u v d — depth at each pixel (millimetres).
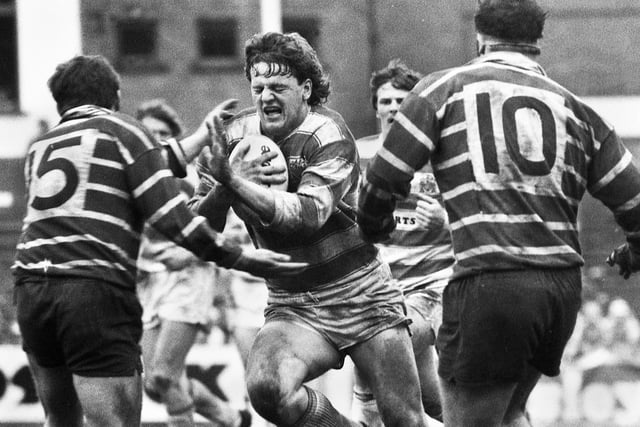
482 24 19438
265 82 20359
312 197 19859
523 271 18594
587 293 45562
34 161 20641
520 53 19375
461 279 18922
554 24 56719
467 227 18750
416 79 26781
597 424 40531
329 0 54062
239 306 33281
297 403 20438
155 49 55344
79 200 20156
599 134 19250
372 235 19688
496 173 18656
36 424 38844
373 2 54000
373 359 20953
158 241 31062
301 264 19812
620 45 56438
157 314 31250
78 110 20781
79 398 20344
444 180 19047
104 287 20062
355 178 20766
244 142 20328
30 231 20406
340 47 53938
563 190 18906
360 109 53562
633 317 42375
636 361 41750
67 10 54500
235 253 19672
